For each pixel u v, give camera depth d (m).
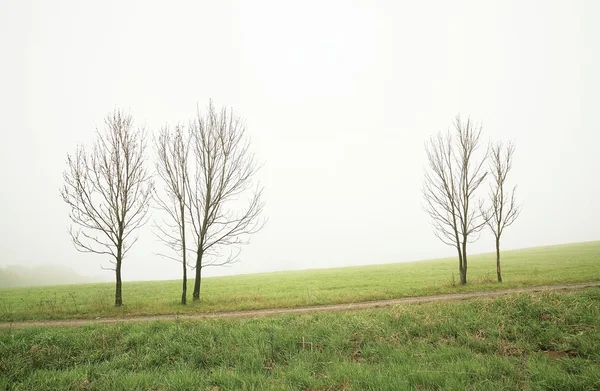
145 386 8.66
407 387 7.66
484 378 8.24
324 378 8.66
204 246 20.80
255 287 27.83
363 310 14.66
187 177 19.98
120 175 18.50
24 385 8.98
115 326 13.10
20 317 15.78
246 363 9.80
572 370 8.63
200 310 16.78
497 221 22.27
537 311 12.61
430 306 14.39
